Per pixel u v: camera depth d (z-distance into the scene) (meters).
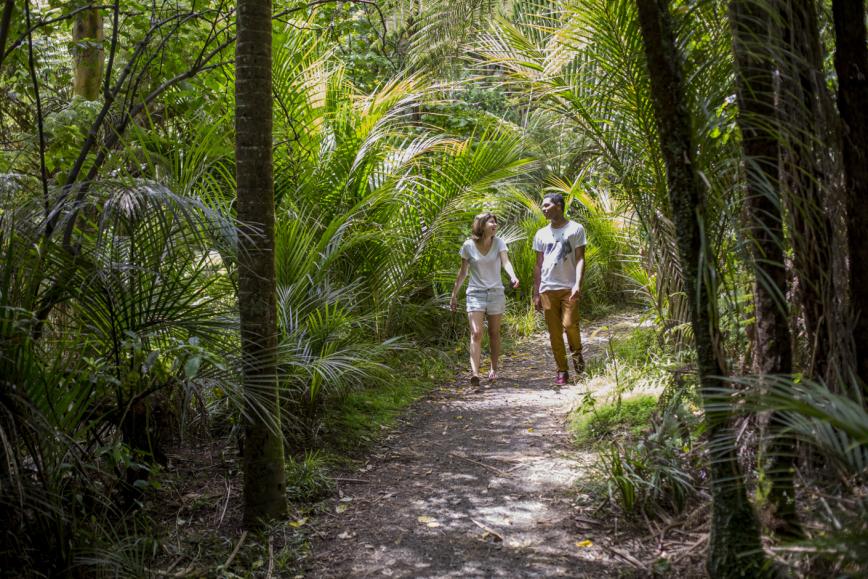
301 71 7.59
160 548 3.94
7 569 3.25
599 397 6.25
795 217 3.41
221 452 5.24
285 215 6.74
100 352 4.06
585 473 4.78
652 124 4.43
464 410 6.71
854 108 3.38
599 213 11.03
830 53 4.07
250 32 4.01
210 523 4.27
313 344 5.79
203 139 5.54
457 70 9.25
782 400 2.27
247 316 4.09
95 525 3.71
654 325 6.77
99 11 6.28
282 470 4.28
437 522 4.28
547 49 5.27
